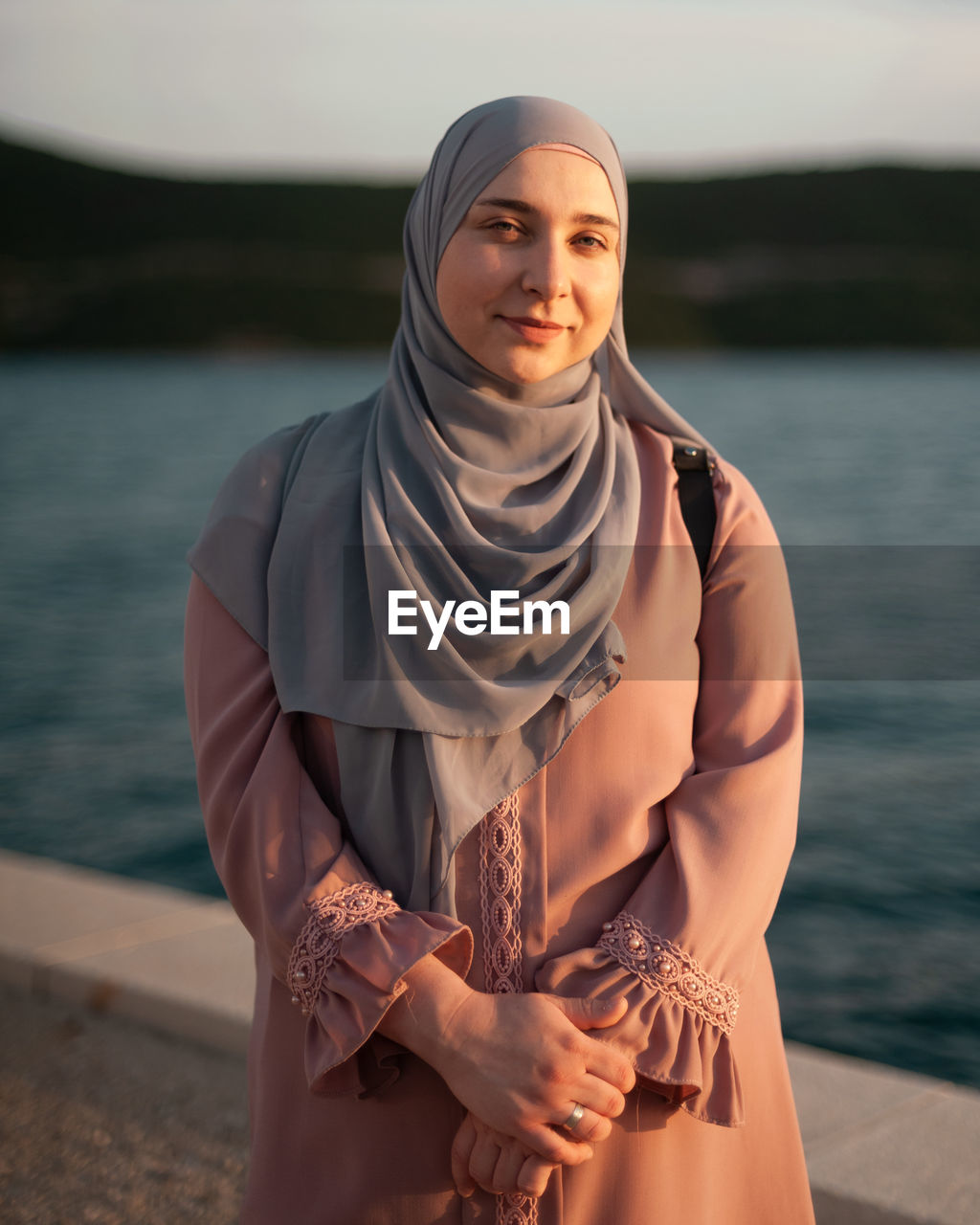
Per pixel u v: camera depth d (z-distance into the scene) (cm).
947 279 11188
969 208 11469
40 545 1772
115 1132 276
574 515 163
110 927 350
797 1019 433
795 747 162
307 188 11981
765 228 11419
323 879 149
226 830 158
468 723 152
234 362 10544
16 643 1162
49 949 336
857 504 2288
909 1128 251
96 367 9594
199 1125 279
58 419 4681
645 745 157
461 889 152
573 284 157
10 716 906
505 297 156
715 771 159
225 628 165
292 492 167
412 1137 150
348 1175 151
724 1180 156
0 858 406
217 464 2978
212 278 11288
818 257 11300
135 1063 302
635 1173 148
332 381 7838
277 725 158
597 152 158
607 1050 140
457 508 159
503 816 153
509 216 155
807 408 5216
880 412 4872
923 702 909
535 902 152
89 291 11169
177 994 312
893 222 11481
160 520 2031
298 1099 155
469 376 165
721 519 168
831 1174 236
